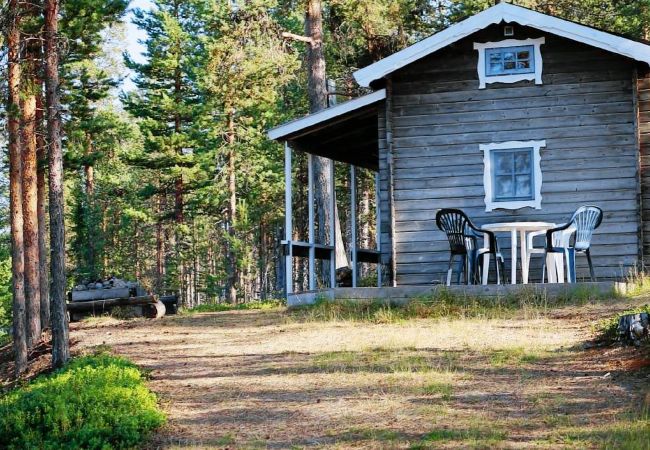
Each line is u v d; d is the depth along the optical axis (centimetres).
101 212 5316
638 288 1616
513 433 834
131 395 1032
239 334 1552
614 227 1781
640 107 1805
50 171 1564
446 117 1850
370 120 2023
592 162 1798
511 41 1838
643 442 764
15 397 1148
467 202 1831
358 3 2833
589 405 912
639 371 1019
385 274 1848
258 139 4103
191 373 1226
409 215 1848
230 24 2694
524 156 1828
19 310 2091
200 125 4091
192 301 5878
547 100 1823
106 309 2227
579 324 1353
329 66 3631
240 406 1019
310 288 1966
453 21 3400
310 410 975
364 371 1137
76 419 956
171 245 5450
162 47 4222
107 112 4278
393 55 1823
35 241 2352
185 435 922
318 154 2133
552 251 1650
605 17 3397
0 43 2055
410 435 852
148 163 4316
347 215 4881
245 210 4109
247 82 3014
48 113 1576
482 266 1794
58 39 1609
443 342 1295
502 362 1135
